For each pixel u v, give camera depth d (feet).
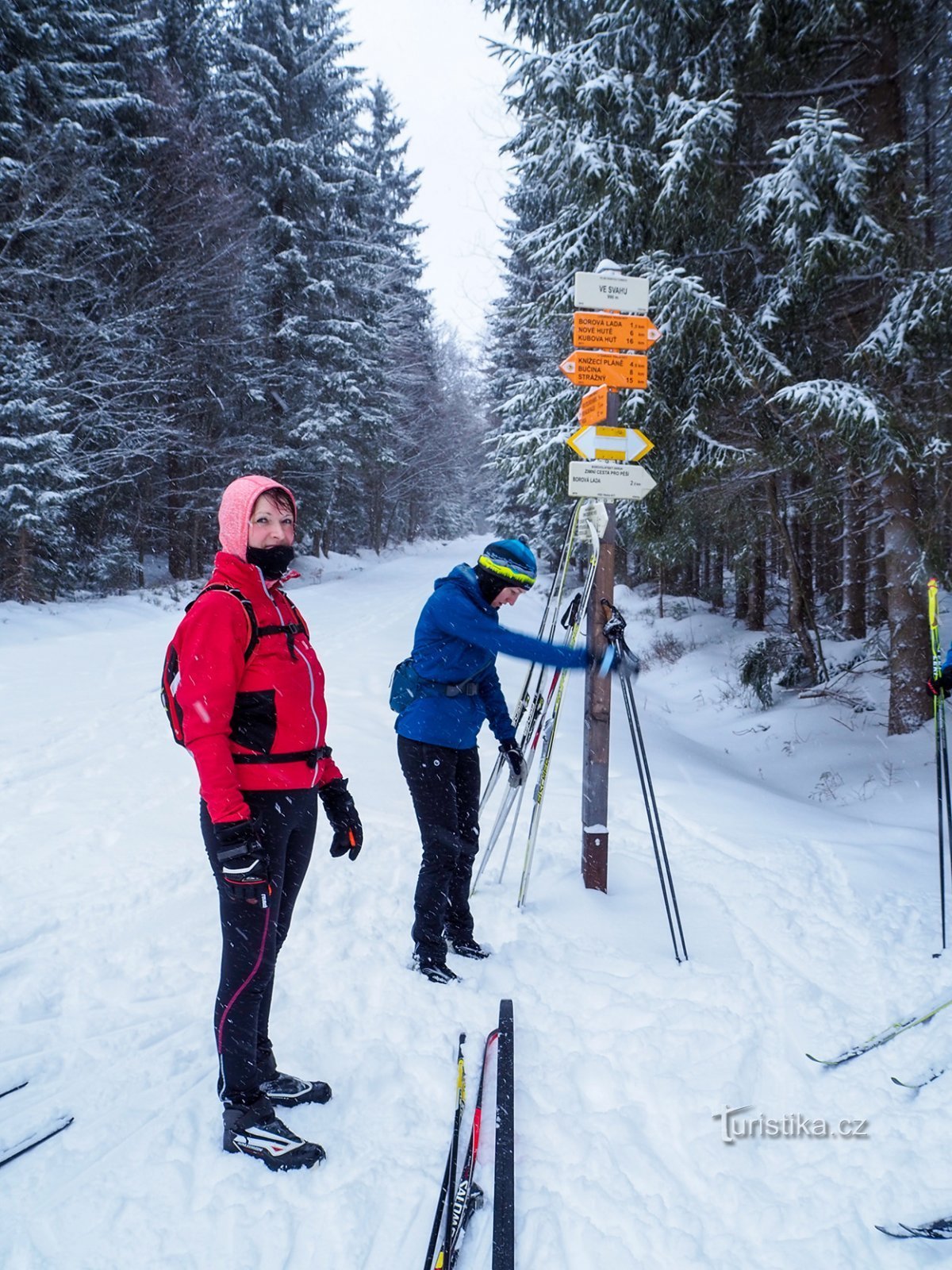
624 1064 8.18
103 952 10.36
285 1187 6.51
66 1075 7.94
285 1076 7.62
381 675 31.99
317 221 83.30
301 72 79.82
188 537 73.77
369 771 19.36
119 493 61.67
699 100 20.62
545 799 18.15
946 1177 6.63
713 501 27.89
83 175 51.08
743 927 11.51
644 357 12.28
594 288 12.14
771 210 19.93
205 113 69.56
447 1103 7.62
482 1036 8.70
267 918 6.85
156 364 61.00
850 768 23.71
